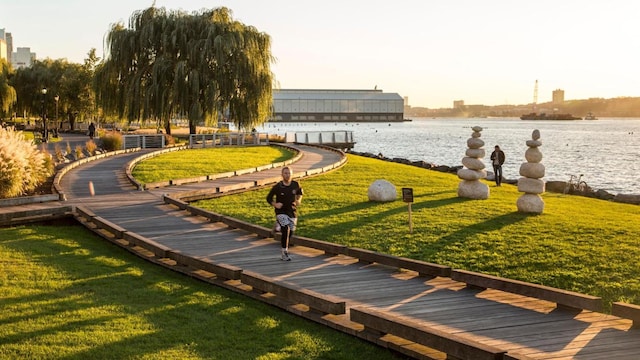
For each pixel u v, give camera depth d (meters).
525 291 9.44
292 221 12.59
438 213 19.12
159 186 25.23
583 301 8.68
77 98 74.56
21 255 13.14
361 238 15.41
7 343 7.58
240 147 50.59
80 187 24.69
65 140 57.56
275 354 7.41
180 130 74.38
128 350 7.41
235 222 16.19
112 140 45.69
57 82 77.38
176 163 35.28
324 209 20.17
